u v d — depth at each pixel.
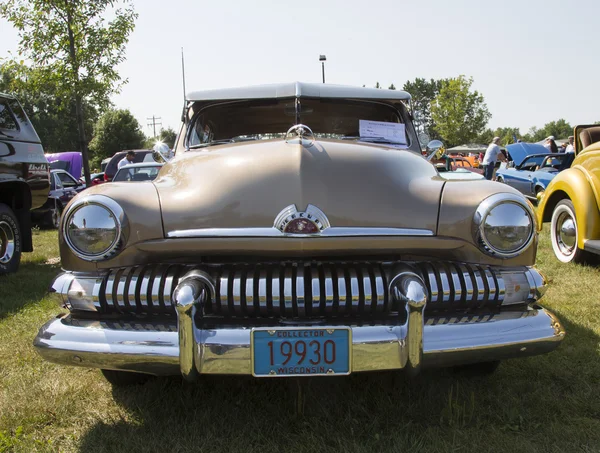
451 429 2.30
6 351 3.34
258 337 2.02
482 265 2.34
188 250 2.24
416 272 2.25
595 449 2.15
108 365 2.13
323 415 2.45
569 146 12.02
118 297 2.24
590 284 4.77
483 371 2.85
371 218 2.25
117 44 10.37
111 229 2.26
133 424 2.44
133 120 50.94
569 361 3.04
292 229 2.18
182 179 2.54
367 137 3.46
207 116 3.63
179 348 2.04
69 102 10.78
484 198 2.31
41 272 5.95
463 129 36.06
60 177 12.51
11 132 5.88
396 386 2.73
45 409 2.56
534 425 2.34
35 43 9.97
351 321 2.15
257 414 2.47
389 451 2.14
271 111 3.58
